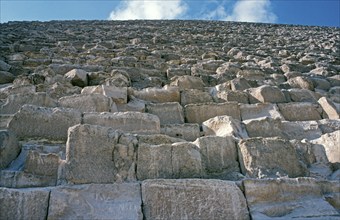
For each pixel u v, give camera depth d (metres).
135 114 4.17
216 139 3.59
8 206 2.59
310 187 3.12
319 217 2.85
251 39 15.81
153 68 7.86
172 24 20.78
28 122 3.74
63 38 12.47
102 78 6.03
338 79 7.39
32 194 2.69
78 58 8.27
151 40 12.97
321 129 4.63
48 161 3.08
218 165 3.43
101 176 3.01
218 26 20.75
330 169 3.75
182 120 4.81
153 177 3.13
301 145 4.02
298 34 18.61
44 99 4.51
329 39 16.50
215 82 6.92
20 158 3.28
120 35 14.29
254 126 4.44
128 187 2.89
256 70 7.82
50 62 7.58
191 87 6.19
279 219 2.82
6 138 3.13
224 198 2.88
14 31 13.77
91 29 16.48
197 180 2.97
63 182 2.94
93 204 2.74
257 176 3.28
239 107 5.12
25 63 7.45
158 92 5.44
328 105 5.32
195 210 2.78
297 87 6.78
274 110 5.16
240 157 3.49
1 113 4.34
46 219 2.60
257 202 2.94
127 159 3.18
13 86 5.26
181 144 3.37
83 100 4.59
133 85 6.35
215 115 4.96
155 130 4.08
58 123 3.82
